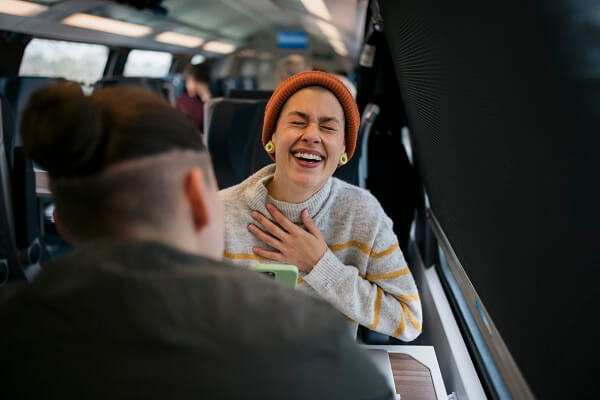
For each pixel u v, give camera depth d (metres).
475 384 1.36
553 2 0.47
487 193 0.86
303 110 1.09
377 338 1.84
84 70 7.73
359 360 0.49
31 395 0.45
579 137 0.47
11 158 2.36
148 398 0.44
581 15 0.44
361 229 1.23
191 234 0.55
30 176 2.44
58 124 0.46
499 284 0.91
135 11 7.15
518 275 0.76
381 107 2.77
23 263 2.51
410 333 1.22
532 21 0.52
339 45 16.23
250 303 0.48
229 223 1.23
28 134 0.48
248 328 0.46
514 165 0.68
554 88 0.50
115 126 0.49
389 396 0.51
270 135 1.21
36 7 5.23
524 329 0.78
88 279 0.47
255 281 0.51
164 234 0.53
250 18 13.52
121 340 0.45
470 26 0.73
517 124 0.63
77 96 0.49
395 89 2.72
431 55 1.08
